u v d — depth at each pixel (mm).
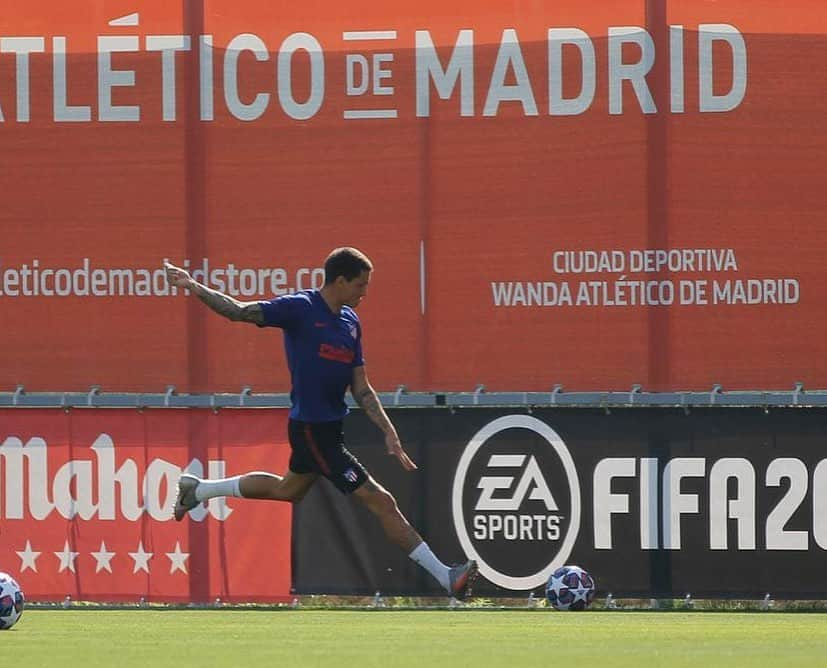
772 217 35625
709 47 35750
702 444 35469
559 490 35750
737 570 35312
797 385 35469
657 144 35781
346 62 36656
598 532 35625
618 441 35656
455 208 36312
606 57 35906
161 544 36688
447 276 36344
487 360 36156
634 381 35750
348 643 25422
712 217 35688
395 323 36406
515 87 36188
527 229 36094
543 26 36094
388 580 35938
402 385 36344
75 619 32594
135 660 22297
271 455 36719
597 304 35906
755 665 21156
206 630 29047
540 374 36000
